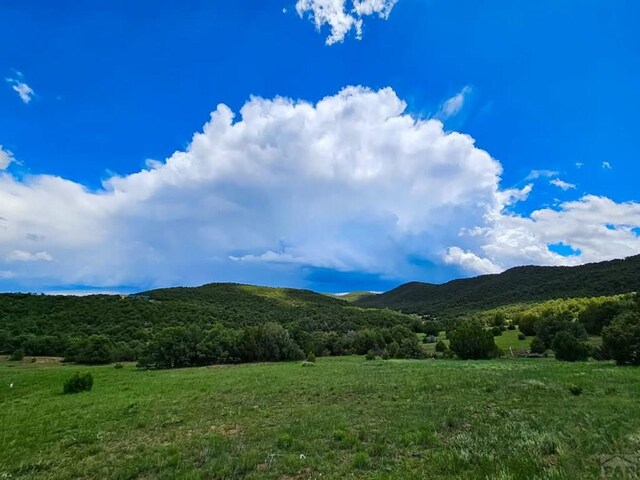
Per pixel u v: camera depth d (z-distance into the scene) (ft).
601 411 41.45
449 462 28.37
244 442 40.04
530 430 34.60
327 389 75.87
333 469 30.76
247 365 189.98
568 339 141.59
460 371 96.68
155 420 54.65
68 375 138.21
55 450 42.45
